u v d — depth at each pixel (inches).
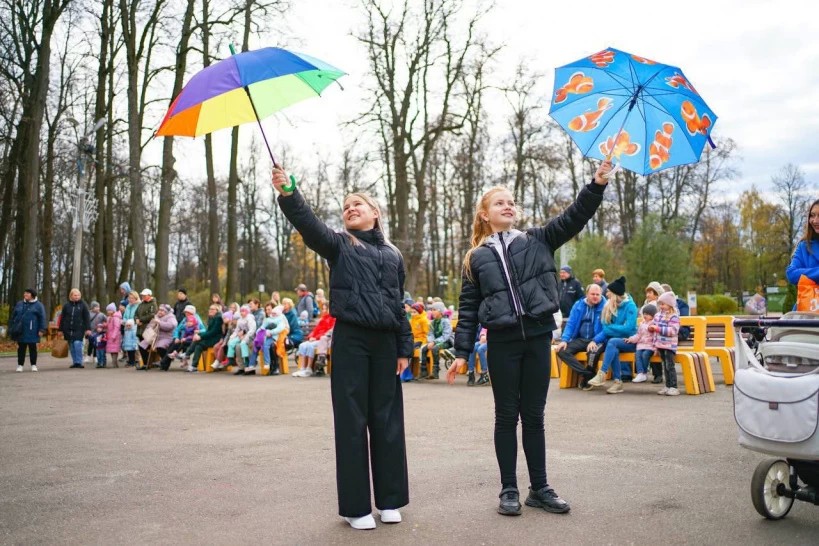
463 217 1401.3
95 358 775.1
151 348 657.6
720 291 1857.8
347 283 162.6
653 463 214.5
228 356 597.9
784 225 2187.5
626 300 405.4
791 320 158.4
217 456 235.1
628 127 172.4
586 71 176.1
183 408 362.3
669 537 145.6
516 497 166.1
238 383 504.1
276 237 2108.8
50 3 995.9
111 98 1134.4
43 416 338.6
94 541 147.7
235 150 1126.4
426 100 1144.2
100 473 211.6
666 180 1669.5
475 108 1187.3
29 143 1000.2
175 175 1000.2
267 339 580.1
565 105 176.2
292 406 366.0
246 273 2193.7
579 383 425.1
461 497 179.9
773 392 150.6
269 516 165.2
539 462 169.9
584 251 1371.8
